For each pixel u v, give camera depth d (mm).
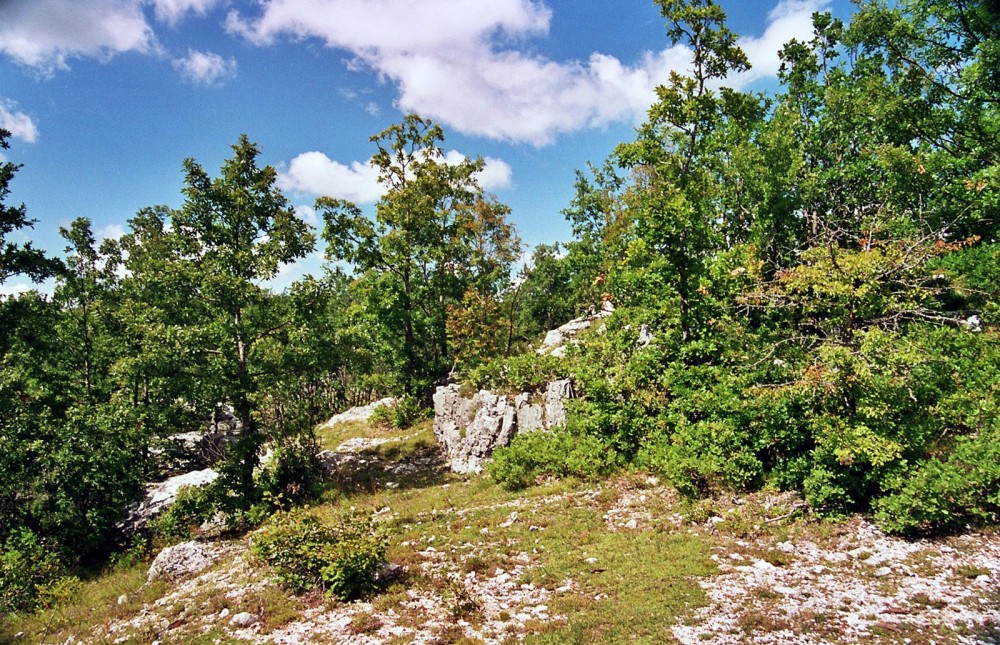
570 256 39188
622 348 18766
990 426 9773
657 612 7996
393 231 29156
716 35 15711
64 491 17969
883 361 10344
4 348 21266
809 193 22938
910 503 9117
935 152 21953
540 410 19391
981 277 16578
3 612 13688
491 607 8945
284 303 21016
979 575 7703
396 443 26016
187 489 18500
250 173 20844
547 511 13477
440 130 29719
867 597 7656
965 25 21453
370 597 9734
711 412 13852
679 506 12352
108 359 24422
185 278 18875
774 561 9273
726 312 16844
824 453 10711
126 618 11375
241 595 10930
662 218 16453
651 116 16734
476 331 31547
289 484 20438
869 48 25766
